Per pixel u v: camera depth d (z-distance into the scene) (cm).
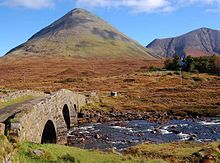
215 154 3238
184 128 6322
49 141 3822
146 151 3703
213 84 12575
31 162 1916
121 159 2678
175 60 16425
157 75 14988
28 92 5178
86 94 9725
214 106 8638
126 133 5859
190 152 3459
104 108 8756
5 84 14088
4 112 3011
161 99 9975
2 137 1830
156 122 7188
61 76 17388
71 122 6456
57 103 4209
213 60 15625
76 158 2322
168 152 3556
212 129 6172
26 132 2306
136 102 9594
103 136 5559
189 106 8775
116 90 11794
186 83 13050
